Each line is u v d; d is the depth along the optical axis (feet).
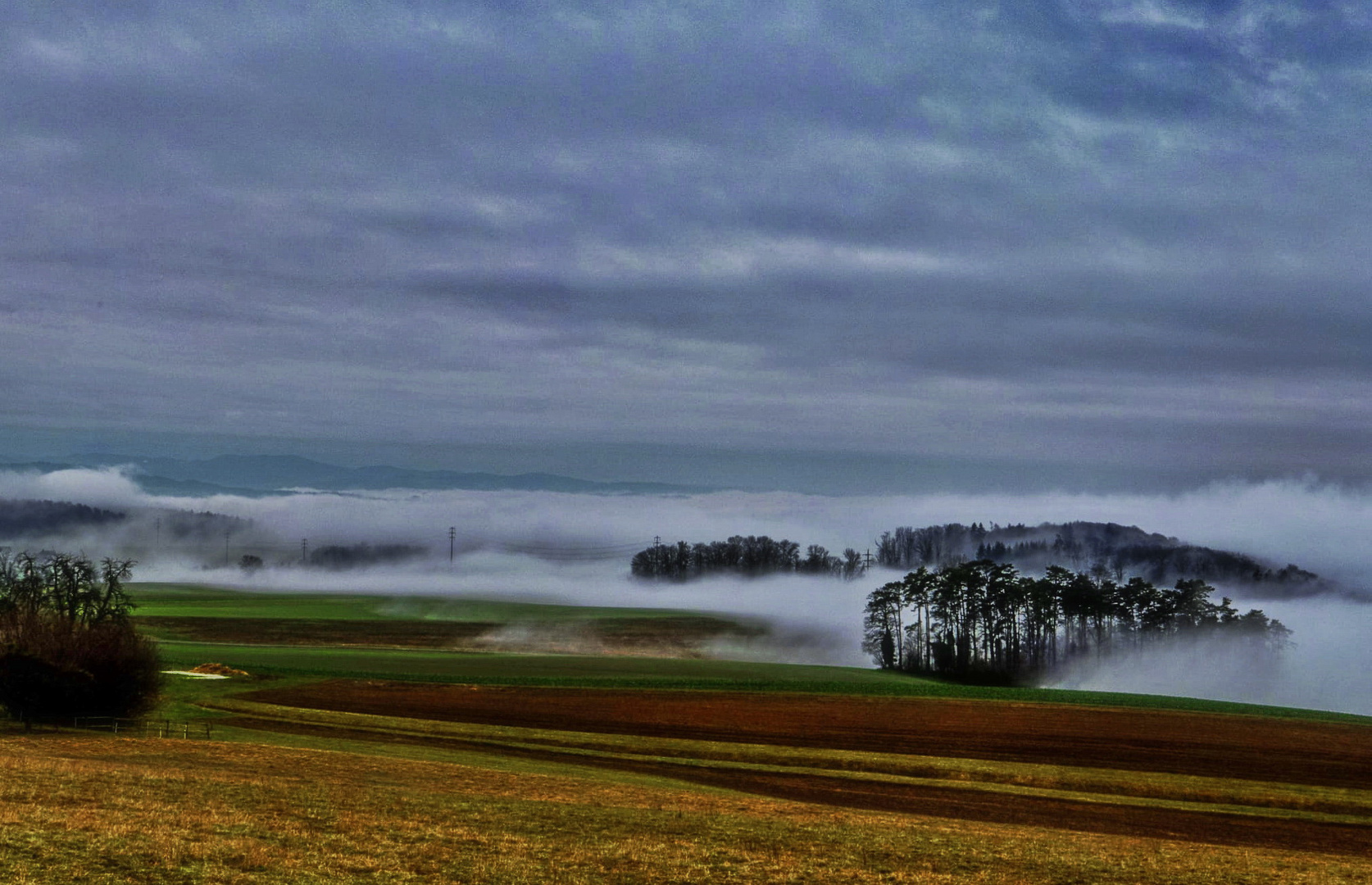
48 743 152.25
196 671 283.59
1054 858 101.50
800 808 129.80
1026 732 216.33
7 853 74.43
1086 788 160.25
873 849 100.78
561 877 82.99
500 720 217.36
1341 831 137.80
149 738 167.32
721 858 92.99
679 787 144.25
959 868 95.09
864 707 245.65
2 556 285.23
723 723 220.02
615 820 108.17
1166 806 149.07
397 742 179.22
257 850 82.07
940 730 216.13
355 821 97.14
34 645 184.24
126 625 202.69
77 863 73.97
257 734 180.86
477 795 121.49
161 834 83.97
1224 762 188.85
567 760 167.94
